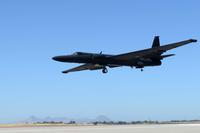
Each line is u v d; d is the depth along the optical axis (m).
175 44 54.22
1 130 51.78
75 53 54.06
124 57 56.06
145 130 53.03
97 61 54.62
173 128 60.06
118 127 64.19
